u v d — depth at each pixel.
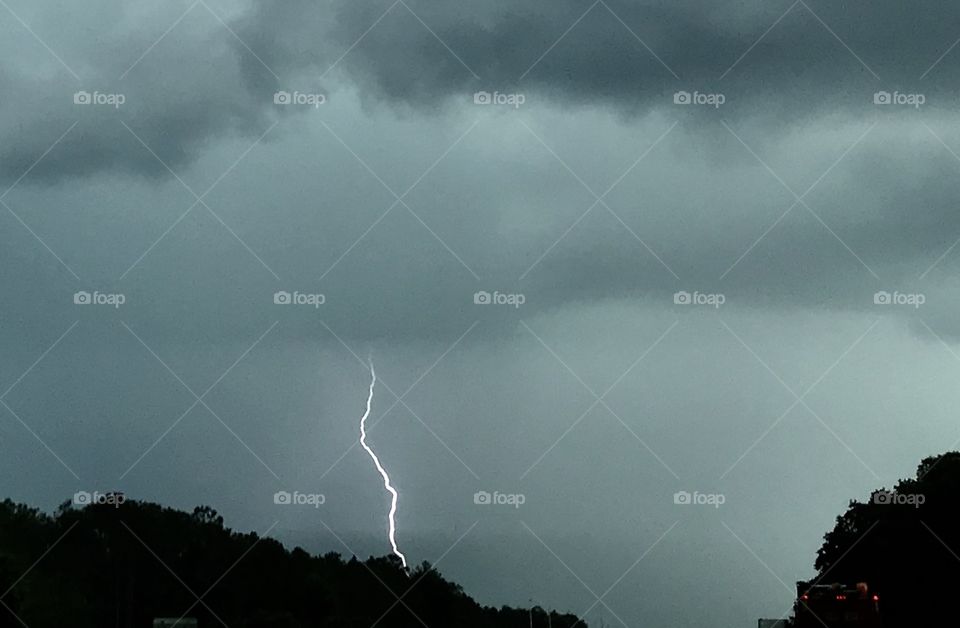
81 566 101.06
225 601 101.38
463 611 110.06
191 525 112.94
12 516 106.12
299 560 110.12
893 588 90.19
